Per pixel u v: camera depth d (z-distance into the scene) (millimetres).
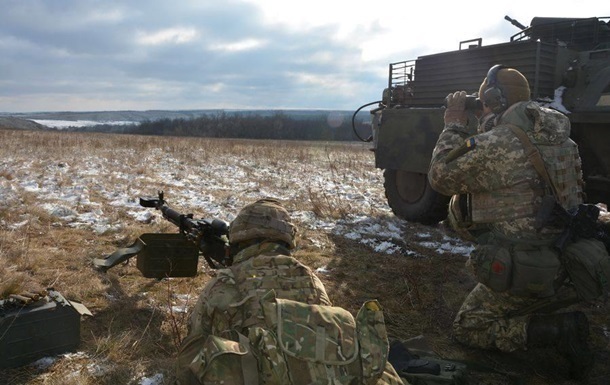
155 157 16609
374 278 5465
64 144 19641
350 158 21625
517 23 8586
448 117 4027
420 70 8289
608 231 3625
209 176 12461
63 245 5484
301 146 35281
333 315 2217
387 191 8859
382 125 8531
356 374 2107
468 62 7484
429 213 8055
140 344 3564
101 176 10594
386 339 2260
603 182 6426
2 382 2973
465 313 3957
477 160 3559
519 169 3496
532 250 3457
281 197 9797
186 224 3953
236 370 2008
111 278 4645
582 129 6383
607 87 6297
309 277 2447
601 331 4484
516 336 3693
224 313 2309
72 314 3344
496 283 3520
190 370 2070
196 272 4641
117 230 6219
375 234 7234
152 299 4332
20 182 8953
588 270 3338
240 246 2631
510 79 3730
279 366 2020
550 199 3404
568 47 7480
